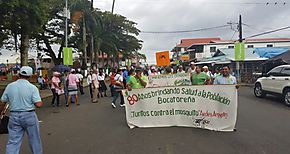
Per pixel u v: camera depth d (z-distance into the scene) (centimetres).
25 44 2336
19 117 487
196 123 803
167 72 1373
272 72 1480
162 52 1712
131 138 704
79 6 3409
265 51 3288
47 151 611
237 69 2975
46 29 3962
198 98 800
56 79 1381
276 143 639
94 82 1484
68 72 1462
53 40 4197
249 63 3494
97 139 703
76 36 4059
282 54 2152
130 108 834
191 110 809
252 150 588
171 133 741
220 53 4009
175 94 818
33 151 503
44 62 5097
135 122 830
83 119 989
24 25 1639
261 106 1253
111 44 4681
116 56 5484
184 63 5566
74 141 689
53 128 848
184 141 663
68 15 2650
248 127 809
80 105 1377
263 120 917
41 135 758
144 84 1027
